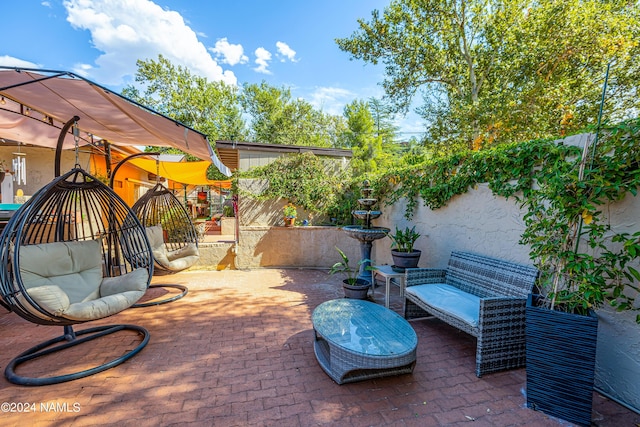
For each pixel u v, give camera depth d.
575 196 2.15
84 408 2.15
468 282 3.55
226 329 3.55
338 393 2.34
